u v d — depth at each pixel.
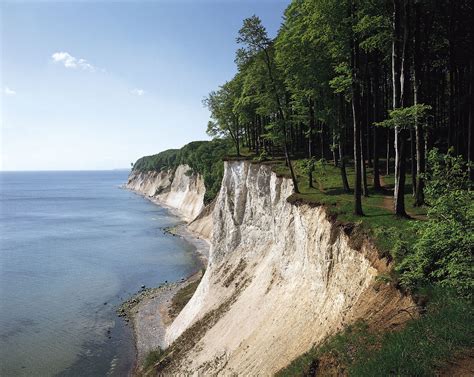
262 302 25.70
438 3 22.59
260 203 35.72
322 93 30.78
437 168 12.98
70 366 30.19
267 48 29.44
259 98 30.84
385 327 11.91
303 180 32.38
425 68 26.30
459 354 9.34
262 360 20.09
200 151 103.38
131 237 79.12
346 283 17.70
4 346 33.22
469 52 26.00
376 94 31.25
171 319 37.81
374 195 25.81
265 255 32.19
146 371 27.95
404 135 18.44
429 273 12.11
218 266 38.09
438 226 11.98
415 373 9.20
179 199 126.81
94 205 145.00
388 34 19.64
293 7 26.45
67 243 73.94
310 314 19.95
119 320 38.53
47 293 46.00
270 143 50.34
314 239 22.44
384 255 15.29
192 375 23.83
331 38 21.50
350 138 42.91
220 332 26.56
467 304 10.55
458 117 29.56
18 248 69.75
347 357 11.72
